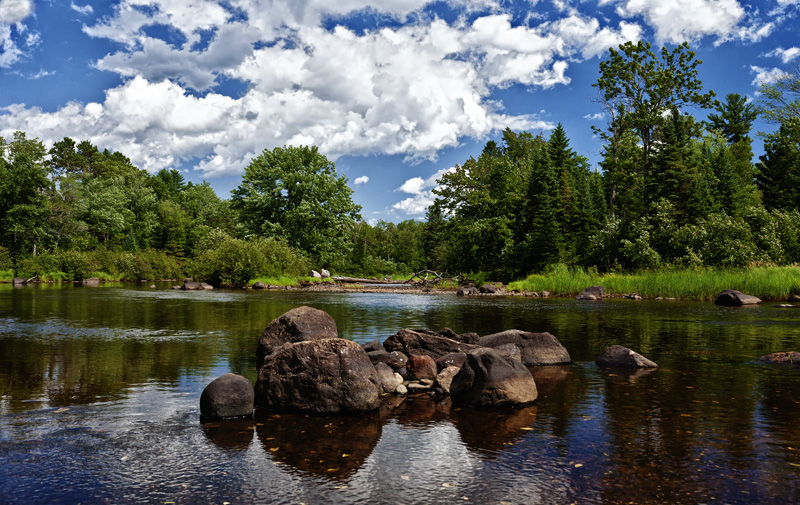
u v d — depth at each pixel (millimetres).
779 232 35688
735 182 57438
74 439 5879
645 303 28250
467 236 53406
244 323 17234
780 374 9539
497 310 23391
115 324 16828
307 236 59344
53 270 57125
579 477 4844
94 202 72938
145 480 4750
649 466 5109
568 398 7871
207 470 5004
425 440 5969
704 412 7027
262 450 5602
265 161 63562
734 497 4398
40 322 17297
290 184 60312
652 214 48844
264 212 61188
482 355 7797
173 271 63031
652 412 7055
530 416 6965
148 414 6891
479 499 4363
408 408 7473
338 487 4613
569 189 56500
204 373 9328
